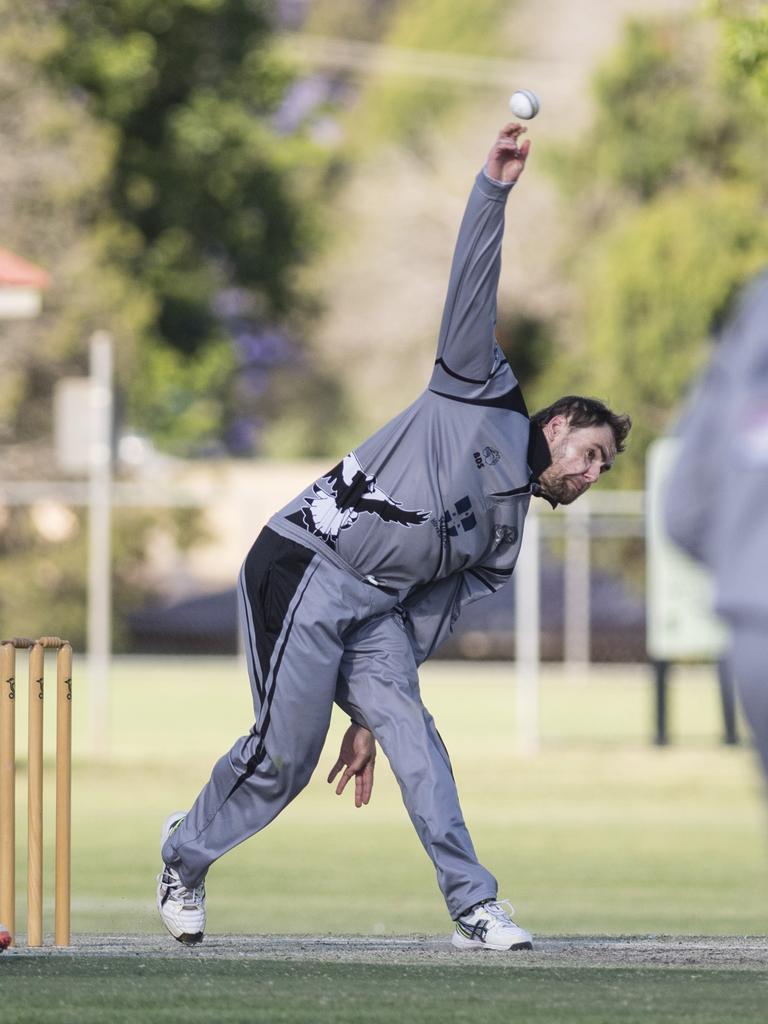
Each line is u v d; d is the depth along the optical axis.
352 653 22.55
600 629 117.50
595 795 54.41
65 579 106.31
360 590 22.19
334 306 168.88
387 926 30.89
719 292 105.75
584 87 131.50
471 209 22.03
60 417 62.47
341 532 22.08
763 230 106.50
